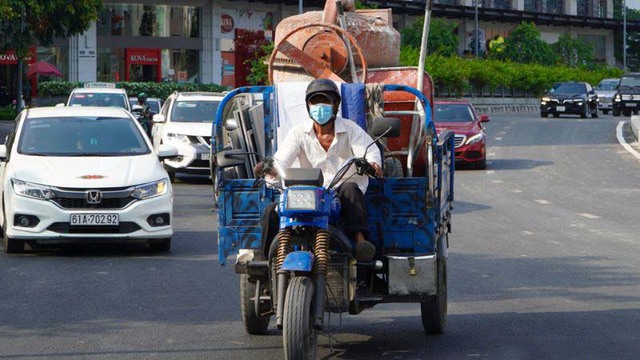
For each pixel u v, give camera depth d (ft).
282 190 28.91
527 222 66.33
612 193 84.53
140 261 48.75
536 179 96.37
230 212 30.96
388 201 30.58
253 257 30.71
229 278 44.19
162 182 51.29
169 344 32.24
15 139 53.26
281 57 39.42
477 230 62.13
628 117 224.12
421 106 32.14
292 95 31.78
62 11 156.66
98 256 50.31
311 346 27.20
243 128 32.35
